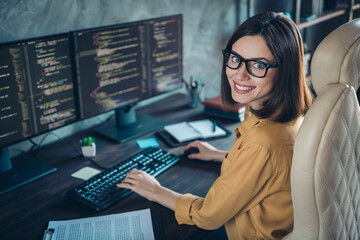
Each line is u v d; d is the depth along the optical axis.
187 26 2.32
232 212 1.04
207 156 1.52
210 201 1.07
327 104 0.83
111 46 1.61
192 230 1.12
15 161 1.54
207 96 2.67
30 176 1.41
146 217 1.17
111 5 1.85
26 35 1.56
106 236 1.08
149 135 1.78
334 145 0.84
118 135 1.75
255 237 1.09
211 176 1.42
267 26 0.97
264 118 1.05
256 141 1.00
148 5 2.04
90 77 1.58
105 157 1.58
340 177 0.88
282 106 1.04
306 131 0.84
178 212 1.15
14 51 1.31
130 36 1.66
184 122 1.86
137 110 2.08
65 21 1.68
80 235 1.08
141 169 1.42
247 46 0.99
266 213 1.05
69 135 1.83
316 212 0.88
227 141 1.71
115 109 1.73
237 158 1.04
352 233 1.02
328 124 0.82
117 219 1.16
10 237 1.09
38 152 1.63
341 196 0.91
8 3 1.47
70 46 1.47
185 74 2.44
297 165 0.86
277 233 1.06
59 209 1.22
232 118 1.93
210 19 2.46
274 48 0.97
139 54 1.73
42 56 1.40
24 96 1.39
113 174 1.39
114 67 1.65
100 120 1.96
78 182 1.39
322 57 0.87
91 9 1.77
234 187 1.02
